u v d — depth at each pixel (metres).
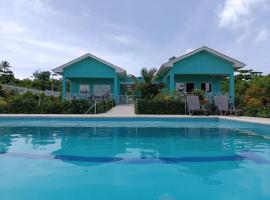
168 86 27.83
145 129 13.50
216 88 27.42
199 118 16.92
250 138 10.83
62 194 4.63
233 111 19.31
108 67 26.94
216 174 5.78
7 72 61.62
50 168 6.22
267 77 33.25
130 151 8.26
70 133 12.13
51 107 19.70
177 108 19.56
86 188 4.91
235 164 6.63
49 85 56.97
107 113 19.88
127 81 35.91
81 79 29.84
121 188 4.93
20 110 19.70
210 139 10.59
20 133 12.12
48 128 13.77
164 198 4.46
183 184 5.14
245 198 4.45
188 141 10.09
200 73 23.89
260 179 5.44
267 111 17.22
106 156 7.54
